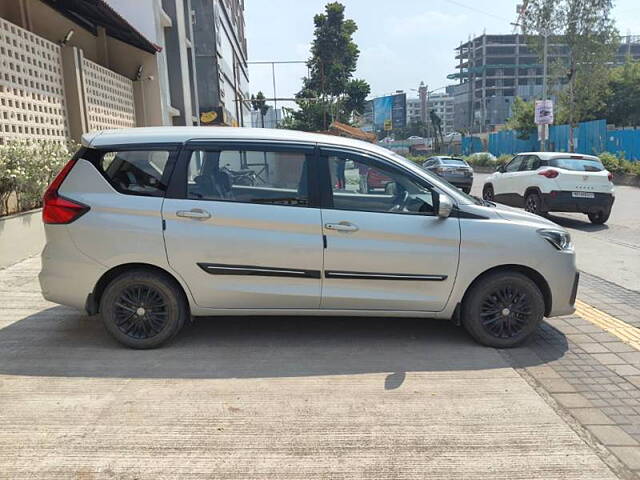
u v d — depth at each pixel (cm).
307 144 437
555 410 342
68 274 426
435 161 2438
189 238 420
